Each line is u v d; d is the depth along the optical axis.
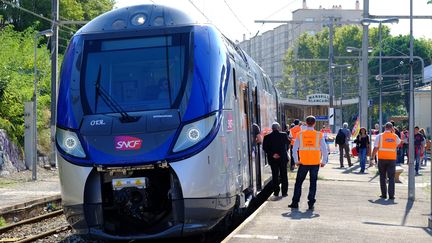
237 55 11.86
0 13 39.50
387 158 15.88
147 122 9.14
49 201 17.64
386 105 72.62
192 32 9.86
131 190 9.13
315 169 13.14
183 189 8.91
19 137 27.25
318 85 89.06
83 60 9.88
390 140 15.88
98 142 9.09
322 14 123.56
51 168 27.20
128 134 9.05
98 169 8.97
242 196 11.09
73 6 41.56
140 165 8.88
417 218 12.69
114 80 9.70
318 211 13.04
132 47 9.85
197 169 8.98
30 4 39.72
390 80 69.88
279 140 15.48
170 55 9.70
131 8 10.25
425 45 71.56
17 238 12.73
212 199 9.20
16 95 28.11
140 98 9.49
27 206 16.34
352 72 86.44
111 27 10.08
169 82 9.52
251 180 12.65
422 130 32.12
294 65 91.94
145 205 9.17
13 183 22.00
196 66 9.54
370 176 23.16
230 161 10.05
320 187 18.38
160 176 9.28
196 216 9.06
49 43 39.47
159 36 9.86
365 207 14.15
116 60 9.81
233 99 10.42
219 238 11.66
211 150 9.18
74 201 9.16
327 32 91.50
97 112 9.43
